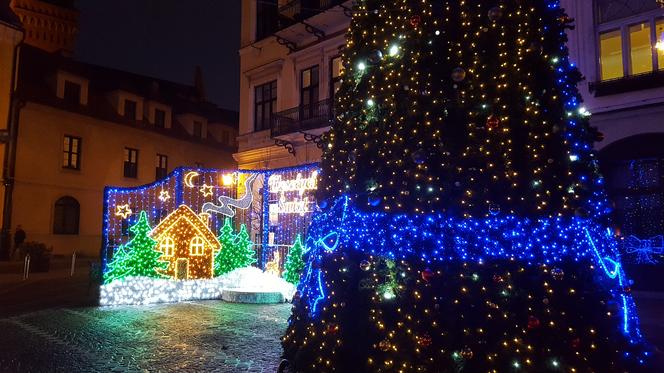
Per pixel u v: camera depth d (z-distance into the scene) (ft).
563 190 14.14
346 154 16.93
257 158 60.85
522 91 14.44
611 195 36.01
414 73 15.12
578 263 14.07
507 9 15.03
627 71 35.45
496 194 14.12
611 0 36.42
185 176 37.47
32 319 26.91
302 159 54.90
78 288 42.09
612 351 13.80
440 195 14.34
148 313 29.14
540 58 14.79
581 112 15.61
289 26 55.62
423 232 14.37
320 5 53.93
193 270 36.04
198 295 35.50
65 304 32.73
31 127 75.36
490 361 13.38
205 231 36.91
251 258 39.40
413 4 15.90
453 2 15.62
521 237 13.88
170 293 34.40
